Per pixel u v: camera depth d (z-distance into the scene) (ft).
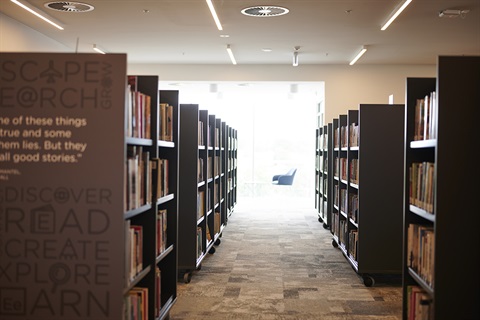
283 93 47.50
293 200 49.85
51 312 9.09
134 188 10.11
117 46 33.60
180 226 18.03
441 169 9.58
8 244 9.11
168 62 39.52
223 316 14.30
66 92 9.04
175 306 15.20
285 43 32.04
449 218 9.57
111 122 9.03
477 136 9.50
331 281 18.29
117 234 9.01
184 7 24.04
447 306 9.61
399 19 26.05
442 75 9.54
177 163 14.29
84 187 9.04
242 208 42.68
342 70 39.70
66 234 9.05
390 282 18.15
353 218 19.39
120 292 9.02
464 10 24.13
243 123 53.06
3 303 9.12
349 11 24.50
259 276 18.99
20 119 9.09
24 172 9.09
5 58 9.09
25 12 25.55
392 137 17.40
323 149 32.30
